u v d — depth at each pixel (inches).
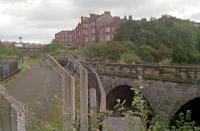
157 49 2474.2
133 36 2650.1
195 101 807.1
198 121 816.3
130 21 2859.3
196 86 737.6
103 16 4047.7
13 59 1045.2
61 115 171.9
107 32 3715.6
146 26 2719.0
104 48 1951.3
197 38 3063.5
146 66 873.5
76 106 229.3
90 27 4106.8
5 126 87.0
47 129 150.4
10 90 431.2
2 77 649.6
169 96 802.8
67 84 182.2
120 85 981.2
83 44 4254.4
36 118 173.6
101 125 189.5
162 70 823.7
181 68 772.6
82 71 216.2
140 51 2063.2
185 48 2677.2
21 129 89.0
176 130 303.3
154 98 840.9
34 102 283.1
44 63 1152.2
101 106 280.2
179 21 3398.1
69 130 163.3
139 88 178.1
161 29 2731.3
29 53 3166.8
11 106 86.0
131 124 157.0
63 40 5762.8
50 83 449.1
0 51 2092.8
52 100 262.5
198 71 736.3
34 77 665.6
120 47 1918.1
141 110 161.2
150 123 221.8
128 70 946.1
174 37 2723.9
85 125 192.2
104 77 1047.0
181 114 335.3
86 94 214.8
